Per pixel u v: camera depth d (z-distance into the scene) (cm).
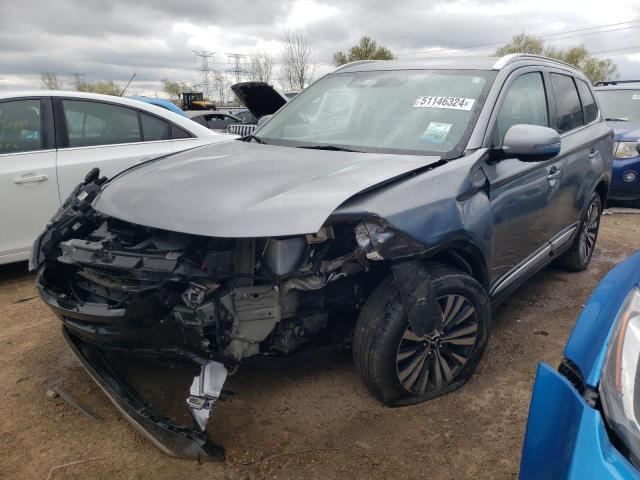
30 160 464
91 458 253
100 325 251
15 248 462
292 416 283
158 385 306
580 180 430
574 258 492
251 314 244
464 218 275
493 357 349
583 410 150
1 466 247
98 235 285
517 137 297
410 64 386
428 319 259
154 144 530
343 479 240
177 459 251
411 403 289
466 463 253
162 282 235
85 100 501
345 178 260
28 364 335
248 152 330
